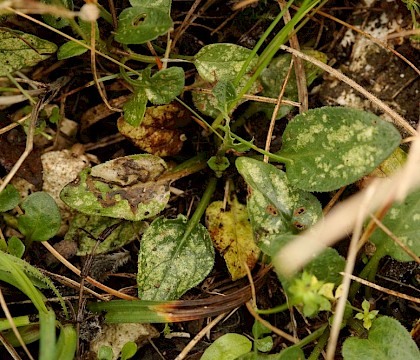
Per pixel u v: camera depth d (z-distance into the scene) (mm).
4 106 462
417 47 462
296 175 431
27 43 441
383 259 451
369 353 416
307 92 467
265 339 432
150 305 427
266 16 473
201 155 465
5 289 438
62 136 469
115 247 453
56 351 413
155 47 463
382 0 469
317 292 401
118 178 445
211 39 479
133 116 441
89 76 471
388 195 414
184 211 467
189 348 441
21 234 452
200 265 443
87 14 408
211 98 459
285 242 406
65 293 443
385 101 463
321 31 474
